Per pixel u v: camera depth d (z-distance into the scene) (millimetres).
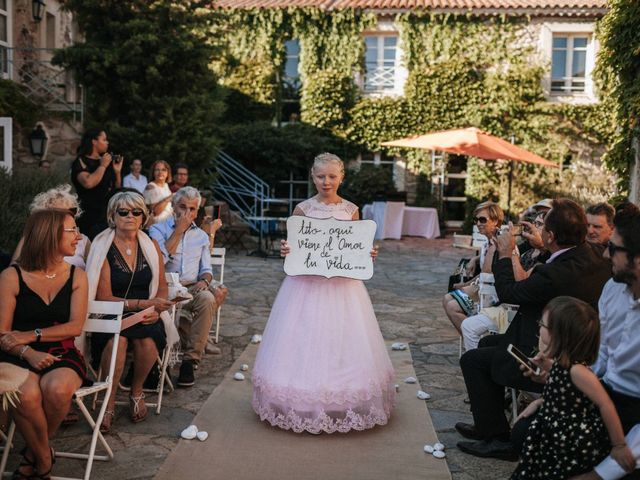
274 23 17875
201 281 5238
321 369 4000
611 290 2914
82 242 4586
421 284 9797
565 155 17328
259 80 18031
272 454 3725
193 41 11773
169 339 4359
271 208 15375
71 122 11789
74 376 3264
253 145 16797
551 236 3676
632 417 2689
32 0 12336
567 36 17297
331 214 4262
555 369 2730
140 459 3623
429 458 3729
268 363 4145
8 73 11836
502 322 4660
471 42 17312
